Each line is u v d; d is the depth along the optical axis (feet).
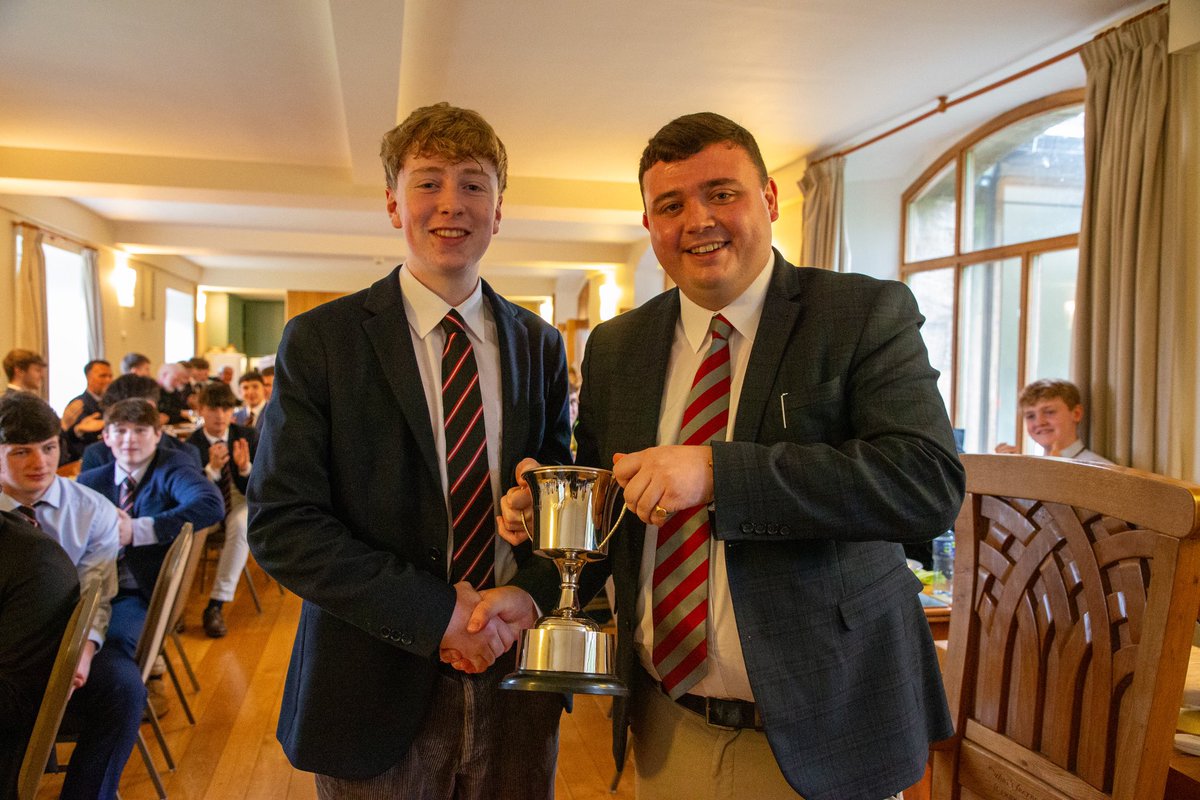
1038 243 16.76
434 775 4.12
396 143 4.16
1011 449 14.75
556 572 4.17
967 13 12.57
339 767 3.85
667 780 3.97
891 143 19.17
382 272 46.78
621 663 3.98
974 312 18.80
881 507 3.18
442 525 4.04
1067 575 4.16
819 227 19.97
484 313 4.51
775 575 3.47
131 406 11.13
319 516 3.80
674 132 3.70
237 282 46.37
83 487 8.27
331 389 3.97
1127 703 3.74
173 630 10.93
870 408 3.46
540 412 4.56
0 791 5.50
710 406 3.81
